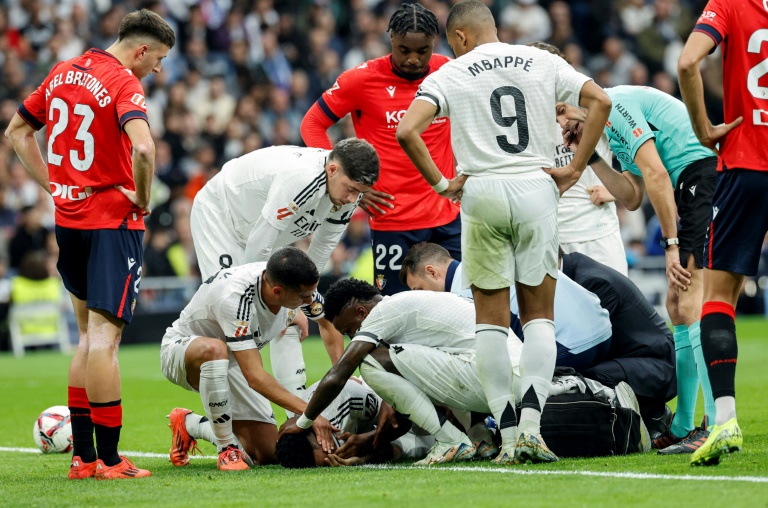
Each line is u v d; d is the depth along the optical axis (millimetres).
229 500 12953
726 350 14625
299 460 16328
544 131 15320
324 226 20141
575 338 17016
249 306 16500
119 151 16125
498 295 15453
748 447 16828
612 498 12109
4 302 49188
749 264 14766
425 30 21875
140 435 22453
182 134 55094
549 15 67750
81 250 16438
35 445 21969
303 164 18922
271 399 16453
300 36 63000
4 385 34875
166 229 51469
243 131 57219
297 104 60656
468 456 16156
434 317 16219
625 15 67812
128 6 59062
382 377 15867
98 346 15977
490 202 15031
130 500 13234
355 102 23047
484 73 15266
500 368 15398
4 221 51781
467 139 15242
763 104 14688
